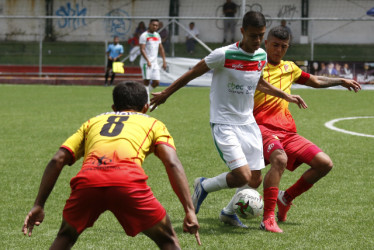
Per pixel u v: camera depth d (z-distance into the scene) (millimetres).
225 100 9266
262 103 10055
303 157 9727
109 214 10438
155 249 8500
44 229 9523
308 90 39844
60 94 35469
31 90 38594
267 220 9422
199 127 21453
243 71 9094
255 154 9391
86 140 6574
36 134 19812
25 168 14461
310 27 52500
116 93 6941
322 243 8703
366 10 52969
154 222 6180
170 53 46438
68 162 6488
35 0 56500
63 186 12594
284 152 9602
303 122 23219
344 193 11945
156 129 6586
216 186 9508
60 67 49562
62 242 6281
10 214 10414
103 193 6082
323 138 19156
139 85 7016
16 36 56062
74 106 28516
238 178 9148
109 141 6367
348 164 14945
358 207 10852
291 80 10312
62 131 20500
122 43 49406
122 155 6262
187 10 54844
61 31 55906
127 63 47562
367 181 13047
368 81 40375
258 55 9188
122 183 6066
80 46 52875
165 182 12977
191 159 15586
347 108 28609
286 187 12578
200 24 53594
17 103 29922
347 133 20297
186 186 6164
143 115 6750
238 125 9336
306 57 44531
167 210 10695
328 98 34031
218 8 54312
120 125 6539
